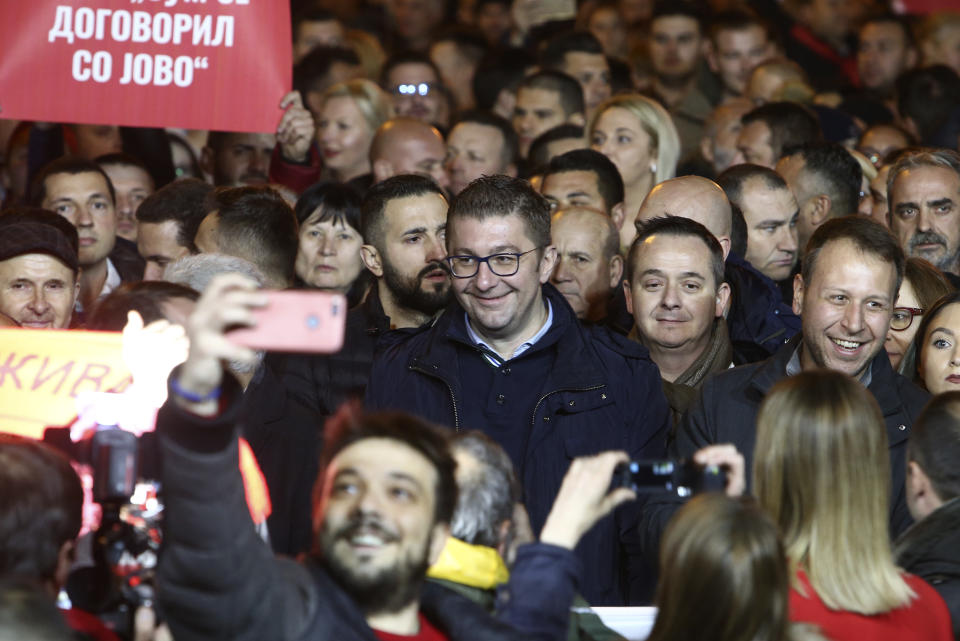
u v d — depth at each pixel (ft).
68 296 33.37
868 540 21.08
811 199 44.27
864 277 28.73
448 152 52.54
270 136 49.93
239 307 16.52
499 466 21.35
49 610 15.67
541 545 19.88
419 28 87.81
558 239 37.17
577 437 28.73
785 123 50.31
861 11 82.17
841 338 28.81
